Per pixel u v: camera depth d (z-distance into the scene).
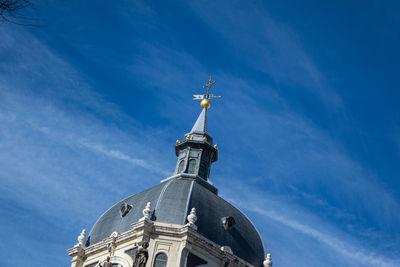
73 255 60.78
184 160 70.06
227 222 60.38
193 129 74.19
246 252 60.62
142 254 54.38
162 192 61.78
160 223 57.66
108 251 58.41
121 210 62.31
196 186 63.59
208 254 56.97
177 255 55.41
